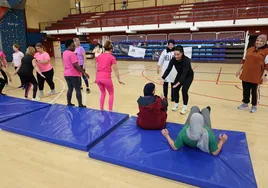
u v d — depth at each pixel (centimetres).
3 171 233
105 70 371
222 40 1180
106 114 367
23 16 1523
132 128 312
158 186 206
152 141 272
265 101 483
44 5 1748
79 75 411
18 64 641
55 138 290
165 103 310
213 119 381
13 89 645
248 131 330
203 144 233
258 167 236
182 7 1489
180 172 211
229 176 204
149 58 1379
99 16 1708
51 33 1683
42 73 537
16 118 361
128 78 798
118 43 1456
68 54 388
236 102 480
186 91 396
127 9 1705
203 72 890
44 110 395
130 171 230
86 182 213
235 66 1048
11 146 288
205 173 209
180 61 380
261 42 374
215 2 1430
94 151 255
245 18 1072
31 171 232
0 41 1391
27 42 1595
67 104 446
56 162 249
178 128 308
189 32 1309
